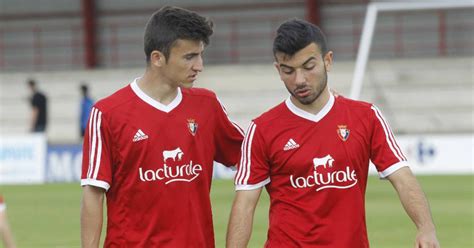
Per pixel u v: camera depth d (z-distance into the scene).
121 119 22.53
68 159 88.44
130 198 22.70
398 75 103.06
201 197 23.08
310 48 21.64
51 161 88.62
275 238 22.62
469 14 106.75
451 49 107.56
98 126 22.53
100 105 22.62
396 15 107.81
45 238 49.00
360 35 108.94
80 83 111.06
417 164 83.81
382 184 76.00
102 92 110.88
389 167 22.48
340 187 22.33
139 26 115.12
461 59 102.44
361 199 22.58
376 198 65.44
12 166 89.00
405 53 108.00
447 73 102.25
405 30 107.94
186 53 22.17
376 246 44.19
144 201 22.61
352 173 22.39
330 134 22.41
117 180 22.78
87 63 114.88
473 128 100.25
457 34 107.12
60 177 88.56
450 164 83.12
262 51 112.69
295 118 22.50
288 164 22.39
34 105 94.19
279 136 22.47
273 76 107.44
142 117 22.58
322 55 21.92
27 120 111.62
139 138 22.48
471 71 101.88
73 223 55.19
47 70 117.88
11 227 53.72
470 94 101.25
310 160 22.28
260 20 112.50
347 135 22.42
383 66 103.56
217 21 113.50
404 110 102.25
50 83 111.75
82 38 116.88
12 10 118.31
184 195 22.70
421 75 102.75
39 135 89.00
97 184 22.44
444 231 48.66
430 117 101.62
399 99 102.62
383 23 108.19
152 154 22.55
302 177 22.38
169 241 22.66
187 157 22.75
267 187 23.11
